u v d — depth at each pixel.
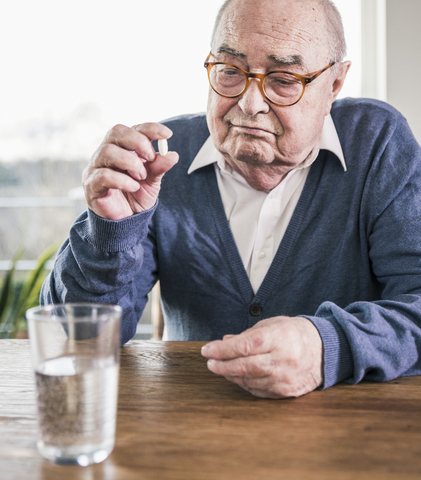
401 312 0.81
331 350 0.69
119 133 0.78
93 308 0.52
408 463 0.48
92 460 0.48
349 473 0.47
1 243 2.37
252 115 0.96
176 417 0.59
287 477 0.46
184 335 1.23
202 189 1.21
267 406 0.63
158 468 0.47
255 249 1.18
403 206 1.08
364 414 0.60
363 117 1.18
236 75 0.96
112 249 0.84
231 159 1.09
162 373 0.75
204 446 0.52
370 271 1.15
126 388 0.69
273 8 0.92
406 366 0.74
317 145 1.14
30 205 2.36
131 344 0.92
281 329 0.67
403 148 1.14
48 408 0.47
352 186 1.15
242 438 0.54
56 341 0.47
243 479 0.46
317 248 1.15
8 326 2.26
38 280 2.00
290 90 0.95
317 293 1.16
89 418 0.48
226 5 0.98
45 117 2.30
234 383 0.71
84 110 2.27
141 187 0.85
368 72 1.89
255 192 1.18
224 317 1.18
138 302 1.15
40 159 2.33
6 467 0.48
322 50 0.96
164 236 1.20
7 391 0.68
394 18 1.78
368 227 1.12
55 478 0.46
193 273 1.20
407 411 0.61
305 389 0.67
